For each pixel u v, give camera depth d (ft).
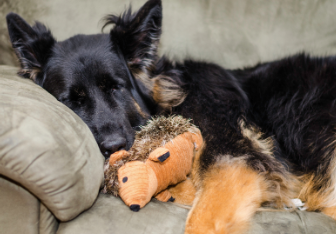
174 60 8.41
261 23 9.44
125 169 4.66
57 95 6.45
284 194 6.20
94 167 4.47
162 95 7.63
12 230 4.01
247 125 7.32
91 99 6.39
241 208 5.17
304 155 7.14
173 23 9.40
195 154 6.05
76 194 3.96
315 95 7.48
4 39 9.05
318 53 9.36
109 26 9.46
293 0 9.29
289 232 4.86
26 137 3.57
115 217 4.42
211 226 4.90
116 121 6.21
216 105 7.21
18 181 3.67
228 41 9.49
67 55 6.66
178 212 5.04
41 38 6.83
